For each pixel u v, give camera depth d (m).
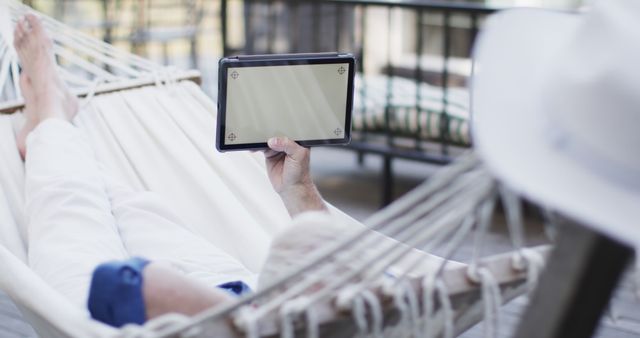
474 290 1.18
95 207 1.74
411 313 1.15
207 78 5.50
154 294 1.22
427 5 3.57
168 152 2.16
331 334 1.13
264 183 2.08
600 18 0.97
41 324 1.37
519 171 0.96
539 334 0.99
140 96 2.38
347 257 1.10
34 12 2.33
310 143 1.72
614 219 0.92
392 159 3.76
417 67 3.66
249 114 1.67
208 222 1.97
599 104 0.95
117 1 5.14
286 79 1.67
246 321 1.07
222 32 4.23
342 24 5.06
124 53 2.49
